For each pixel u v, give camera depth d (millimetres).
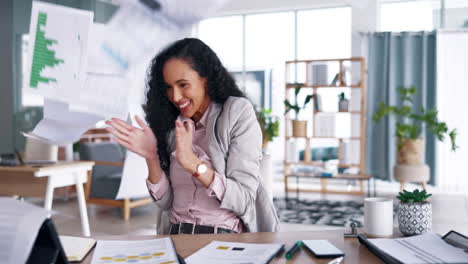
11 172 3014
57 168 2979
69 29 1339
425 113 6379
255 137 1502
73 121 1725
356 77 6707
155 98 1600
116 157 4945
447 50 6355
